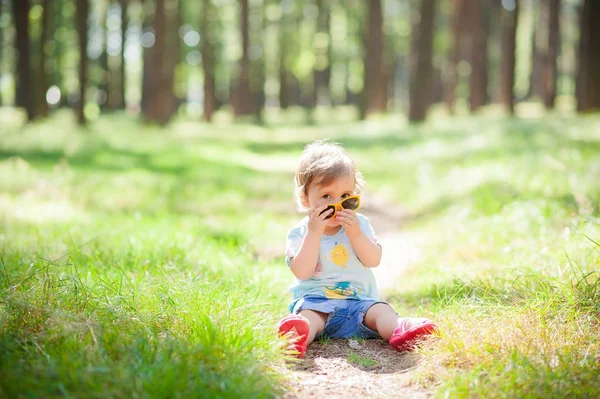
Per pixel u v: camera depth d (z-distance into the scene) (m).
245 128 29.80
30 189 9.39
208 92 33.94
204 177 12.45
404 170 13.50
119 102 39.25
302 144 22.45
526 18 47.06
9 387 2.32
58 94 41.16
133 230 6.09
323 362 3.30
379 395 2.82
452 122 23.64
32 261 4.44
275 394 2.70
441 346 3.16
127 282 3.98
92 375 2.47
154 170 13.08
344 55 46.25
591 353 2.95
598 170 8.61
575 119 19.66
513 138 14.23
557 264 4.18
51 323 3.06
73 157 14.20
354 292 3.76
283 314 3.99
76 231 6.13
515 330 3.24
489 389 2.62
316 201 3.78
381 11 31.97
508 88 27.78
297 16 38.91
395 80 52.72
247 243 6.47
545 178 8.36
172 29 30.08
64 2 35.38
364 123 29.52
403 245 7.07
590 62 23.61
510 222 6.11
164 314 3.37
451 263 5.19
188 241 5.56
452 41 30.94
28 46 24.19
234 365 2.75
